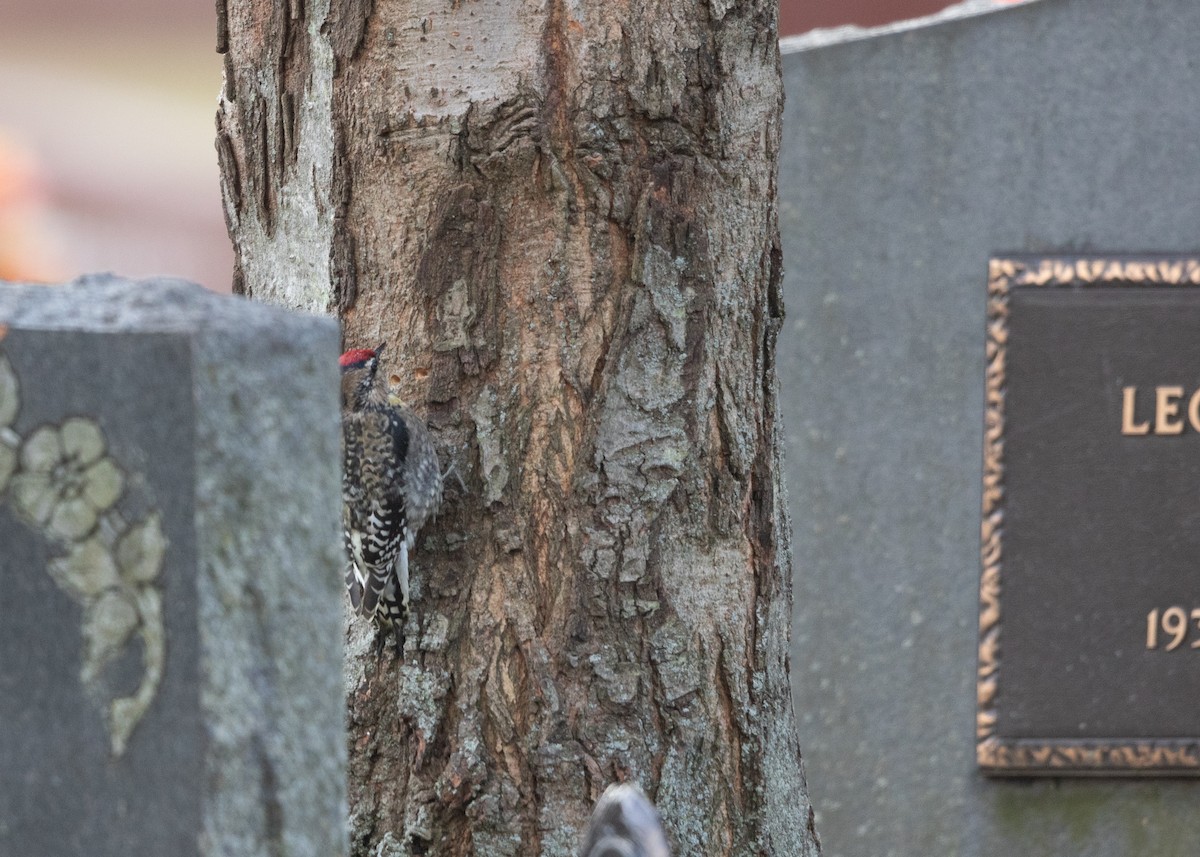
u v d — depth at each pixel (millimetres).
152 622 4457
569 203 7039
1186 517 11680
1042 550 11805
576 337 7113
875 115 11477
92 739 4562
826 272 11672
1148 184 11477
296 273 7793
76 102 26516
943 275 11633
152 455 4395
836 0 20578
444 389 7246
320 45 7340
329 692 4789
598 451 7113
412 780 7395
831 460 11867
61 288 4738
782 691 7934
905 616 12008
